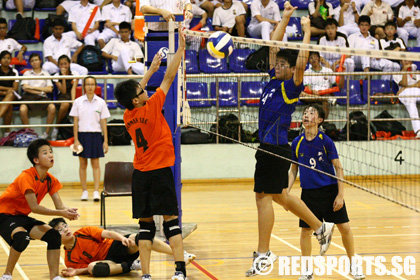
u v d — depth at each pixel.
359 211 11.94
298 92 6.84
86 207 12.43
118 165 10.55
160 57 6.77
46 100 15.68
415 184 15.49
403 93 16.52
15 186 6.66
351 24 18.20
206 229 10.15
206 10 18.38
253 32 17.95
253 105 16.45
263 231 6.85
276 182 6.76
